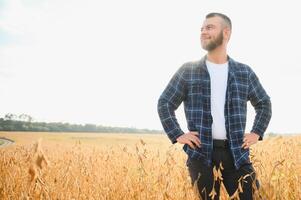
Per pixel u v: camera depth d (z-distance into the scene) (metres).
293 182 3.76
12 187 4.68
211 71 3.68
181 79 3.76
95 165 6.75
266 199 3.33
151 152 6.44
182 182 4.54
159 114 3.77
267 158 5.94
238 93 3.65
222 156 3.53
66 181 5.27
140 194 4.36
